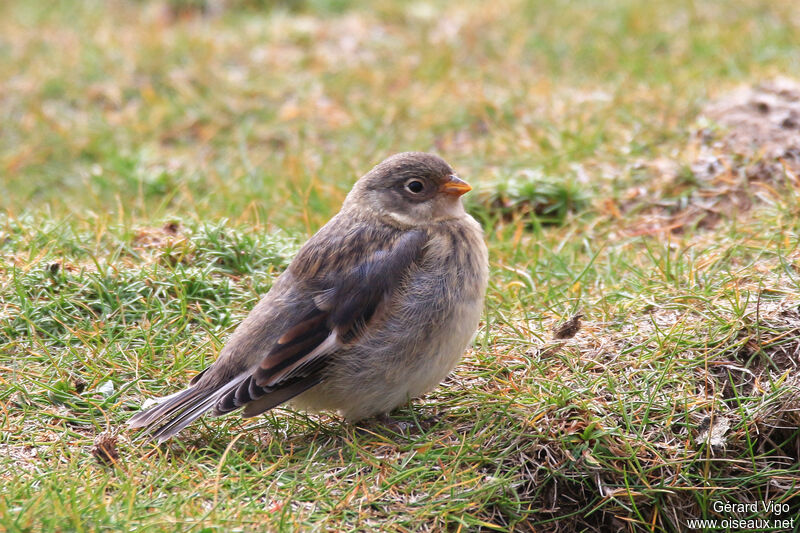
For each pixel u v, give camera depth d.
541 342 10.70
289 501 8.51
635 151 15.00
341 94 18.42
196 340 10.88
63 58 20.02
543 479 9.30
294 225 13.83
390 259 9.33
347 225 9.73
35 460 9.11
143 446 9.32
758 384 9.86
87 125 17.98
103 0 23.56
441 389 10.26
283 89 18.77
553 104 17.03
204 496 8.61
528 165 15.24
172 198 15.40
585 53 19.39
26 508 8.09
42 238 12.32
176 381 10.30
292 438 9.71
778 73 16.59
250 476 8.91
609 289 11.67
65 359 10.39
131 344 10.75
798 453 9.73
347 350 9.20
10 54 20.50
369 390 9.32
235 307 11.37
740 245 12.04
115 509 8.27
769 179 13.71
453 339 9.41
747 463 9.56
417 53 19.83
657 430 9.53
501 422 9.57
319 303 9.21
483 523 8.69
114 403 9.96
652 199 13.95
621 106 16.38
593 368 10.20
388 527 8.49
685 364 10.05
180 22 22.16
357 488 8.84
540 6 21.42
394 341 9.20
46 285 11.27
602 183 14.48
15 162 16.95
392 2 22.09
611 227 13.49
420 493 8.87
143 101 18.81
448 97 17.84
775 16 20.30
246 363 9.22
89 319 10.98
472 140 16.72
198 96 18.55
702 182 13.92
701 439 9.46
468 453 9.27
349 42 20.62
